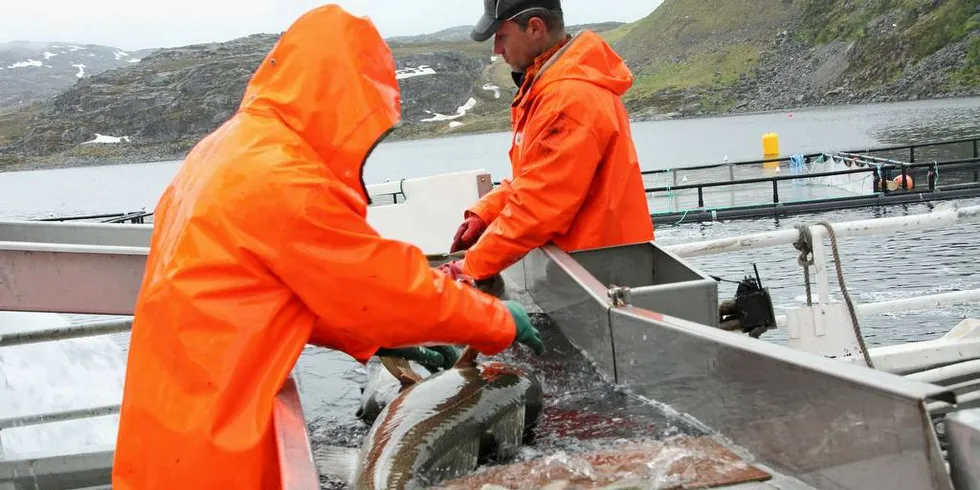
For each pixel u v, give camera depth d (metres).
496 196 4.78
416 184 6.46
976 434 1.89
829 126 100.88
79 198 71.81
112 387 7.28
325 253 2.42
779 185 21.86
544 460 2.80
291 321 2.49
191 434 2.29
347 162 2.51
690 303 3.50
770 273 14.95
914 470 1.94
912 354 4.90
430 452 2.77
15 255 3.88
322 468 3.04
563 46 4.09
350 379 4.13
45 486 4.91
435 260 4.70
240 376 2.36
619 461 2.71
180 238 2.41
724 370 2.71
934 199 19.34
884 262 15.12
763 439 2.55
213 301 2.35
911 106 141.38
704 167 22.09
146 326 2.39
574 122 3.83
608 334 3.49
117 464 2.40
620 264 4.04
